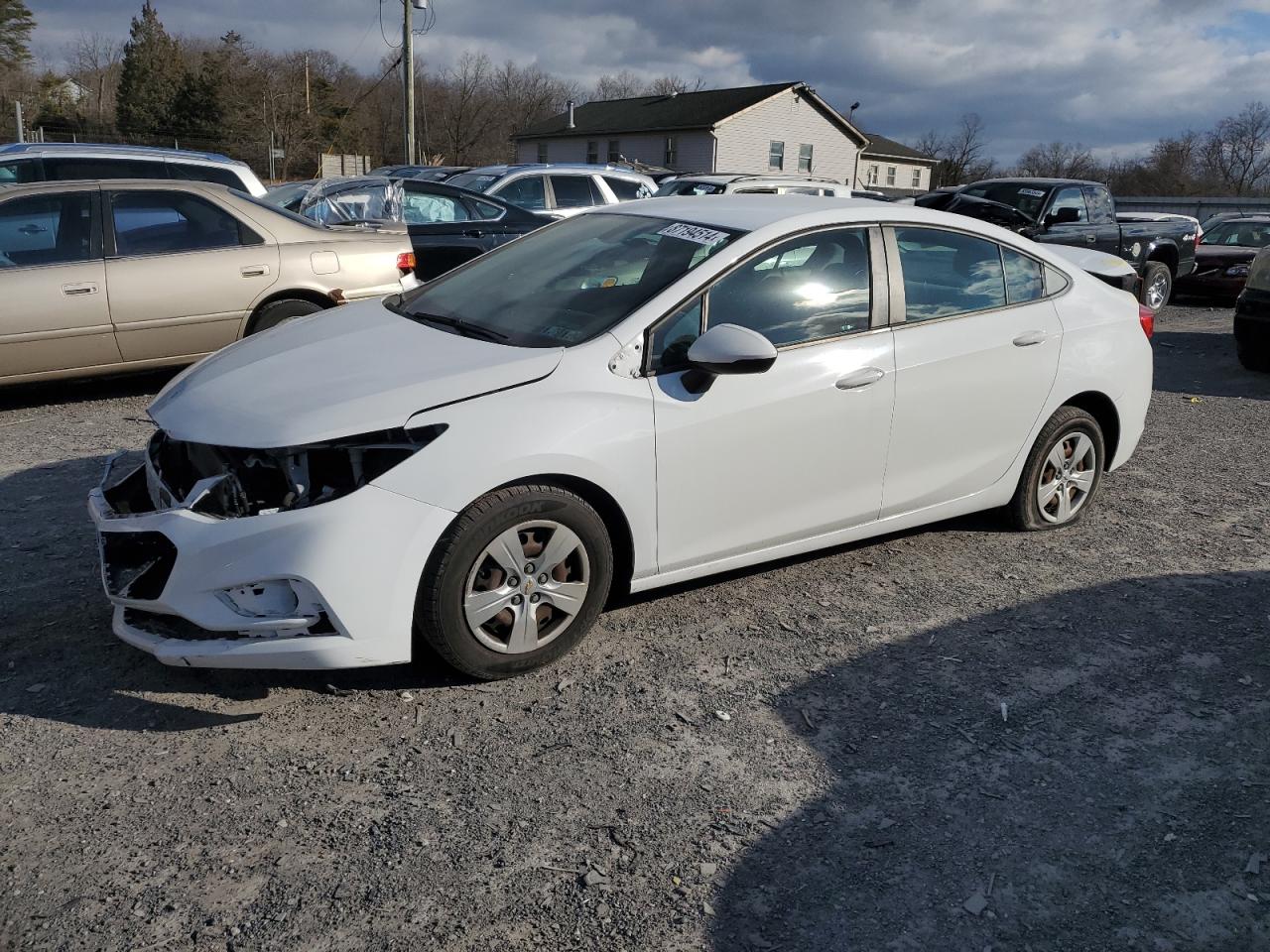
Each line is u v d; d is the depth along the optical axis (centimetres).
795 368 395
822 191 1694
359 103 6819
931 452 447
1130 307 526
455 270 473
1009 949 248
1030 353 471
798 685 365
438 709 340
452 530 329
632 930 248
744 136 4894
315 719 332
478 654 345
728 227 407
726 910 256
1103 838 290
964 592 448
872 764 320
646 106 5416
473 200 1060
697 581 449
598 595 368
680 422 368
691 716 342
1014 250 479
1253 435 752
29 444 611
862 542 500
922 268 441
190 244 709
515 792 299
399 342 381
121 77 6619
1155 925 257
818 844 282
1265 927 258
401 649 328
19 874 258
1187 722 351
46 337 662
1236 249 1612
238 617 312
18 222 663
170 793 292
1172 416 810
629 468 359
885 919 256
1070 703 360
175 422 345
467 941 243
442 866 267
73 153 896
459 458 326
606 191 1359
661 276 387
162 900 251
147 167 923
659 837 282
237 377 363
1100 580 466
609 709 344
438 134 7606
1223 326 1367
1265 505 587
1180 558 496
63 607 396
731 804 298
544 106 7944
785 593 440
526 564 347
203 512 317
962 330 447
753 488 394
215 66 5919
